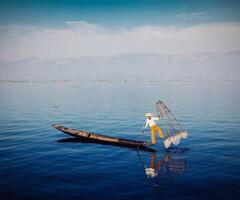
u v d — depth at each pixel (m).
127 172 9.95
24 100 39.25
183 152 12.62
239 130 17.91
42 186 8.73
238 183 8.70
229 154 12.14
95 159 11.70
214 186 8.49
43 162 11.29
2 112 27.77
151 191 8.22
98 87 71.94
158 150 13.13
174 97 42.31
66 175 9.70
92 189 8.44
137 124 20.95
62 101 37.94
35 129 19.05
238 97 41.34
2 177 9.54
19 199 7.82
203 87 67.25
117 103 35.06
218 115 24.69
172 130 18.53
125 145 14.27
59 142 15.12
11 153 12.73
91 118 23.92
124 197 7.84
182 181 8.94
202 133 17.06
